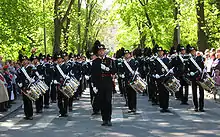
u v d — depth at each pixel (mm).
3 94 18656
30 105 16922
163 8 41281
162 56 18125
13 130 14266
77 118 17000
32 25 30297
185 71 19375
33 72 17234
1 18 27547
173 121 15383
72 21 59625
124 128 14062
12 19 27734
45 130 14102
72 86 17484
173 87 17578
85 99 25719
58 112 19281
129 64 17438
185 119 15805
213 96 23922
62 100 17531
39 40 48125
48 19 33062
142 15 43156
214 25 37656
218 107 19312
